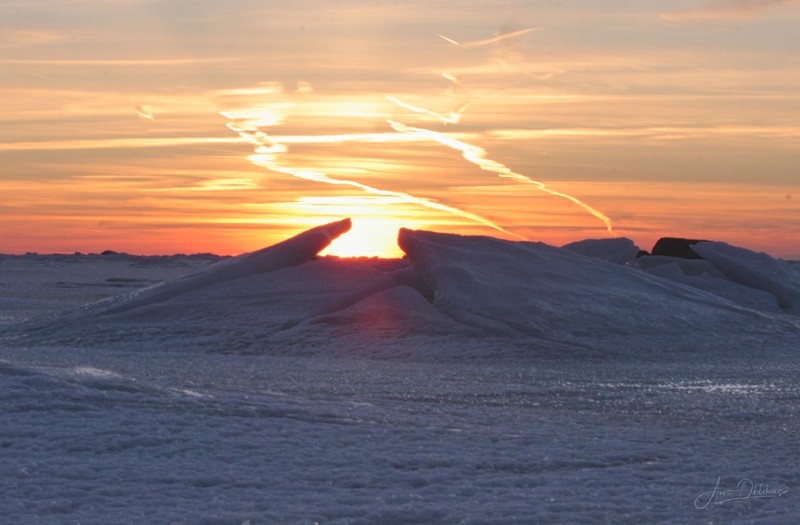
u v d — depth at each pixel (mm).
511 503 7309
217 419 10766
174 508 7043
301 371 18422
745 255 40125
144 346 24703
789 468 8930
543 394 15461
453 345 23922
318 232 34406
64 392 11594
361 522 6715
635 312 28500
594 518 6914
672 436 11039
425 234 33406
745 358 23656
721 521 6902
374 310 27031
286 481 8047
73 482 7793
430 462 8898
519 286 29188
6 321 35000
